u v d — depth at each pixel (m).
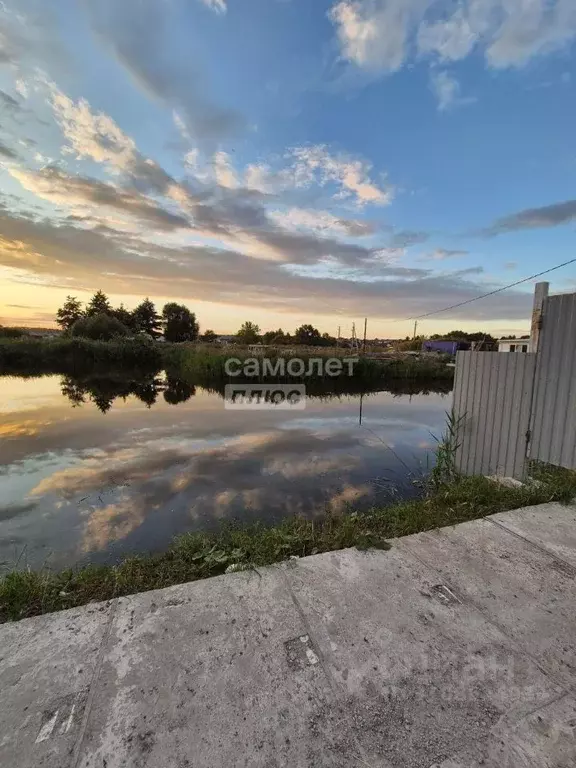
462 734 0.98
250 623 1.39
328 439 5.62
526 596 1.56
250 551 1.96
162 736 0.97
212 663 1.20
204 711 1.04
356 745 0.95
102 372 16.14
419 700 1.08
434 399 10.48
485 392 3.49
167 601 1.52
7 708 1.04
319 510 3.11
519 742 0.96
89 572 1.79
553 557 1.87
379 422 6.95
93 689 1.10
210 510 3.10
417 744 0.96
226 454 4.77
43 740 0.95
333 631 1.35
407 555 1.89
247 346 18.86
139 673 1.16
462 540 2.04
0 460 4.45
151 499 3.33
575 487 2.74
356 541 2.05
